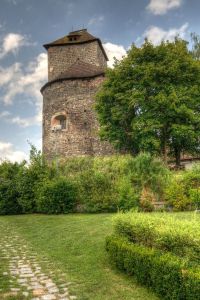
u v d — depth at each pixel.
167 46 31.92
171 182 19.17
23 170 22.44
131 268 8.25
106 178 20.16
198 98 30.16
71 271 9.23
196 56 40.28
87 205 19.81
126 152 32.44
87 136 36.72
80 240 12.38
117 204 18.94
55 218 18.22
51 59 43.12
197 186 19.00
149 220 8.79
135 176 19.81
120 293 7.47
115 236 9.84
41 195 20.70
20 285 8.15
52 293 7.60
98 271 9.04
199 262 6.68
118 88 31.36
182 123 29.47
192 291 6.05
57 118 38.56
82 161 23.81
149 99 29.94
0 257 10.94
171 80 30.42
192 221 8.40
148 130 28.50
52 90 39.06
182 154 36.03
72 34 43.03
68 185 20.44
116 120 31.41
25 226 16.72
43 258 10.73
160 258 7.16
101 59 44.09
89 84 37.50
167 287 6.78
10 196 21.81
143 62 30.91
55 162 24.16
